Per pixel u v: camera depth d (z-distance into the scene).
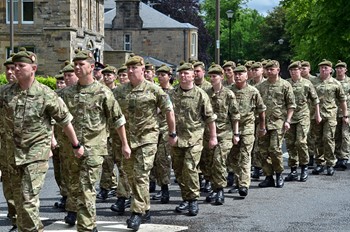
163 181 14.79
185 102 13.24
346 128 20.73
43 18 49.56
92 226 10.97
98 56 57.38
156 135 12.20
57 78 14.84
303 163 18.31
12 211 11.69
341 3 41.97
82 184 11.03
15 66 9.77
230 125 14.71
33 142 9.80
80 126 11.20
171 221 12.75
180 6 113.69
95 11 57.06
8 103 9.84
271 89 17.00
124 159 12.07
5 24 50.12
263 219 13.02
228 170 17.25
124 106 12.10
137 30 89.81
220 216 13.29
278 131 16.92
